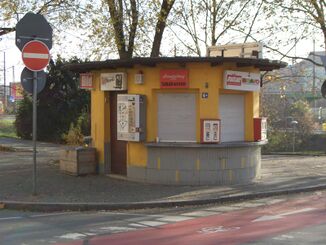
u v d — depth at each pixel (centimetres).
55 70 2986
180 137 1305
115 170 1438
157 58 1236
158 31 1683
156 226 852
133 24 1622
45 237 772
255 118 1384
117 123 1336
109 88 1383
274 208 1023
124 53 1675
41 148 2492
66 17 1792
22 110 3209
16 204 1052
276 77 2436
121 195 1146
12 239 760
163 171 1296
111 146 1446
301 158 2139
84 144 1673
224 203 1112
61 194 1152
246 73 1341
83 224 879
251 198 1160
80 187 1240
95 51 1703
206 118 1276
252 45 1567
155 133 1311
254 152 1388
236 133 1373
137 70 1320
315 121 4000
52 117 3009
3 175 1420
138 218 938
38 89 1127
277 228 812
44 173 1453
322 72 3045
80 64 1374
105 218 942
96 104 1460
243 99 1390
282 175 1486
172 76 1277
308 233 768
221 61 1252
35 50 1110
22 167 1592
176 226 850
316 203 1080
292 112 3312
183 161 1284
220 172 1297
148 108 1306
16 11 1745
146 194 1158
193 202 1089
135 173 1343
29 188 1220
